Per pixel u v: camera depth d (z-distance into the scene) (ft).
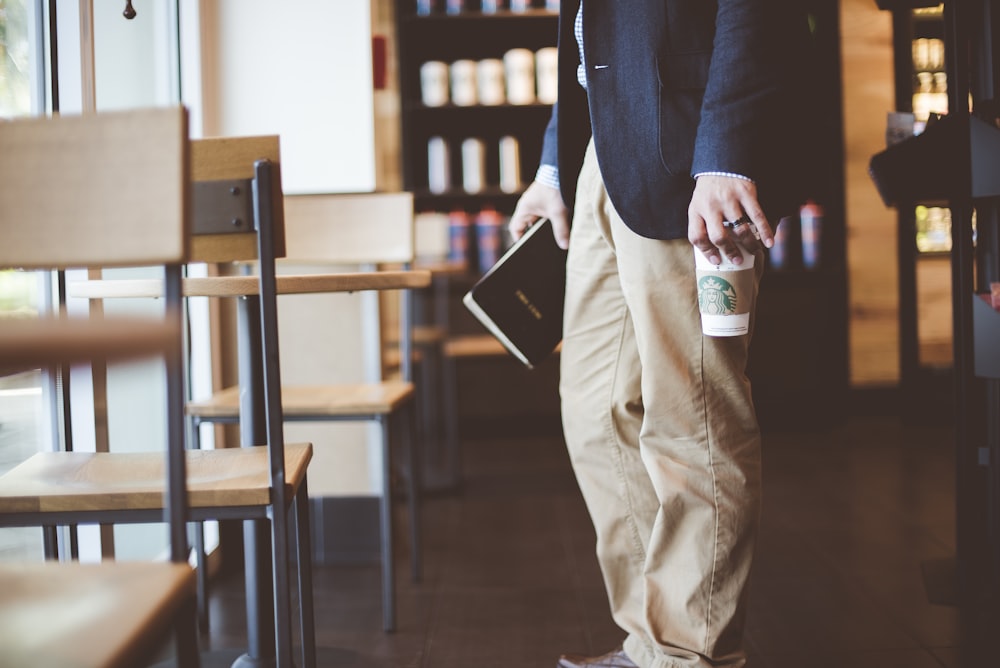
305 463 4.66
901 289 14.87
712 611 4.78
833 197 14.70
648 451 4.86
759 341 14.67
